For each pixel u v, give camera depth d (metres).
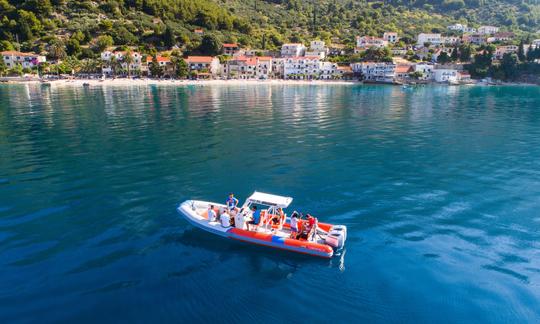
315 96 102.31
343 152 38.25
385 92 118.69
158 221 22.08
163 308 14.81
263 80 157.00
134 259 18.11
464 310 14.84
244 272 17.23
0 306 14.73
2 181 28.64
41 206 23.98
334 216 22.91
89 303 14.99
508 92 124.06
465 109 74.81
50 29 170.75
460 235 20.70
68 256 18.28
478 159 35.69
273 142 42.69
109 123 54.66
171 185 27.97
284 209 23.89
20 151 37.72
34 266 17.39
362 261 18.11
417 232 20.97
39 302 15.00
